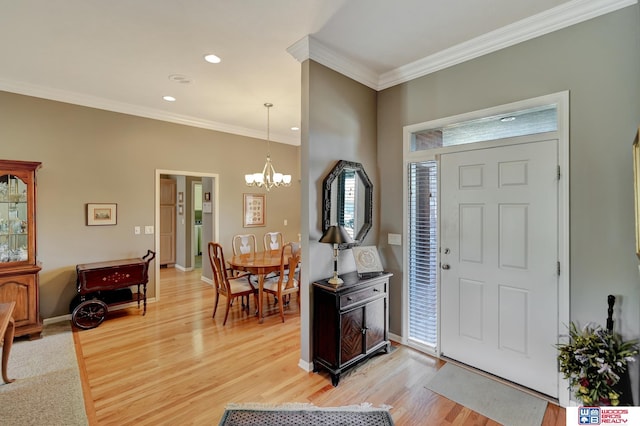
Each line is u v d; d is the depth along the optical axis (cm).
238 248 552
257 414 208
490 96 253
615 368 181
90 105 396
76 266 385
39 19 227
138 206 439
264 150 591
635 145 177
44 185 367
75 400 222
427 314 297
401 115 312
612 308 193
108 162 413
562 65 218
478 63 260
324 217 274
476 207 261
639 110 191
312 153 267
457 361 274
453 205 276
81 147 392
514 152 240
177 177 726
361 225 311
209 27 240
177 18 228
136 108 429
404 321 311
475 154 262
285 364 276
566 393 214
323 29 242
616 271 199
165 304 448
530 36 232
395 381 247
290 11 220
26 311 321
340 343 246
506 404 218
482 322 259
